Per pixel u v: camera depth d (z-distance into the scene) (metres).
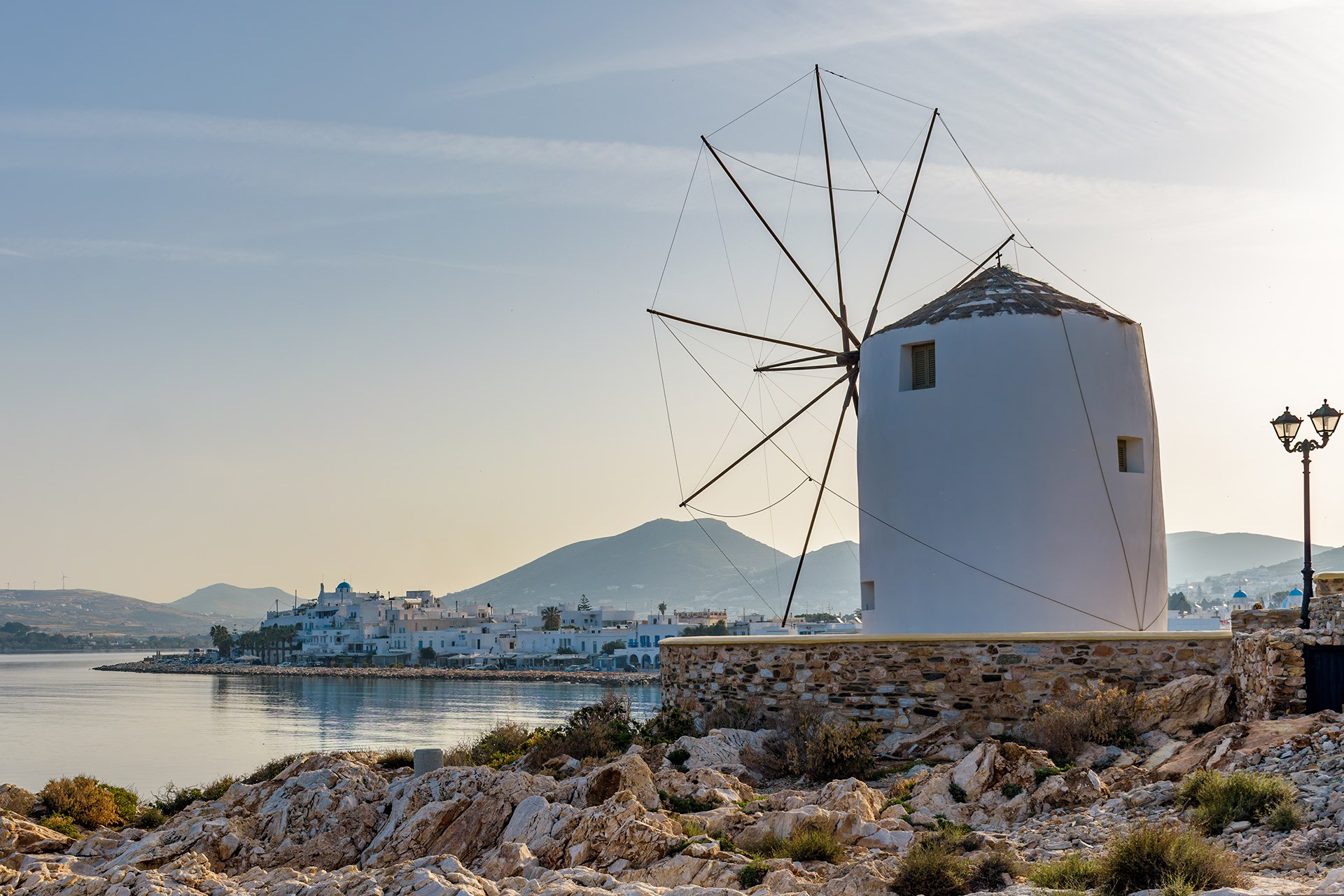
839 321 34.66
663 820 17.77
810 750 23.19
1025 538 29.22
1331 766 16.45
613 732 26.97
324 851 20.44
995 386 29.94
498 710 114.50
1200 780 16.66
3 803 25.27
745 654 27.62
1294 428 23.02
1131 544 30.12
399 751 28.28
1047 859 15.30
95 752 79.81
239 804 22.47
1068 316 30.38
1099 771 20.20
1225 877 12.90
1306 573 22.48
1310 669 20.08
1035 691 24.19
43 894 17.91
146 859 19.86
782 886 14.67
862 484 32.22
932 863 14.27
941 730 24.55
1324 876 12.67
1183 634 23.75
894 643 25.44
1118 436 30.45
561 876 16.25
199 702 135.00
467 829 19.92
